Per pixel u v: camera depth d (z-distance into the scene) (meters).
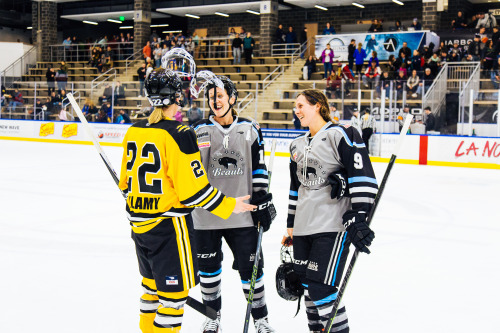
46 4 29.23
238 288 4.65
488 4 25.30
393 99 16.16
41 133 21.33
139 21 27.59
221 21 29.80
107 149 18.69
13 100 21.66
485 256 5.85
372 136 16.36
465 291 4.65
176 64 3.20
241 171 3.39
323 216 3.00
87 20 32.38
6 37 32.44
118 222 7.29
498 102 14.91
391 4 25.86
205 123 3.43
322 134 3.01
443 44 18.91
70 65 28.56
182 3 28.02
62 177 11.71
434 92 15.91
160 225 2.78
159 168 2.73
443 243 6.42
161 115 2.80
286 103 18.98
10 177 11.57
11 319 3.84
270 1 25.08
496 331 3.78
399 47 21.52
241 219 3.36
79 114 3.22
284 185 11.16
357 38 22.20
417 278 5.01
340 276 3.01
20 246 5.94
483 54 17.81
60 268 5.12
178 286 2.81
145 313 3.07
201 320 3.87
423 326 3.85
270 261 5.45
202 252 3.38
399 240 6.55
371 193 2.86
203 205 2.76
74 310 4.04
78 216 7.66
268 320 3.83
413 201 9.45
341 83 16.59
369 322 3.91
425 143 15.70
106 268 5.14
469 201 9.52
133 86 19.75
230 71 24.42
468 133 15.38
